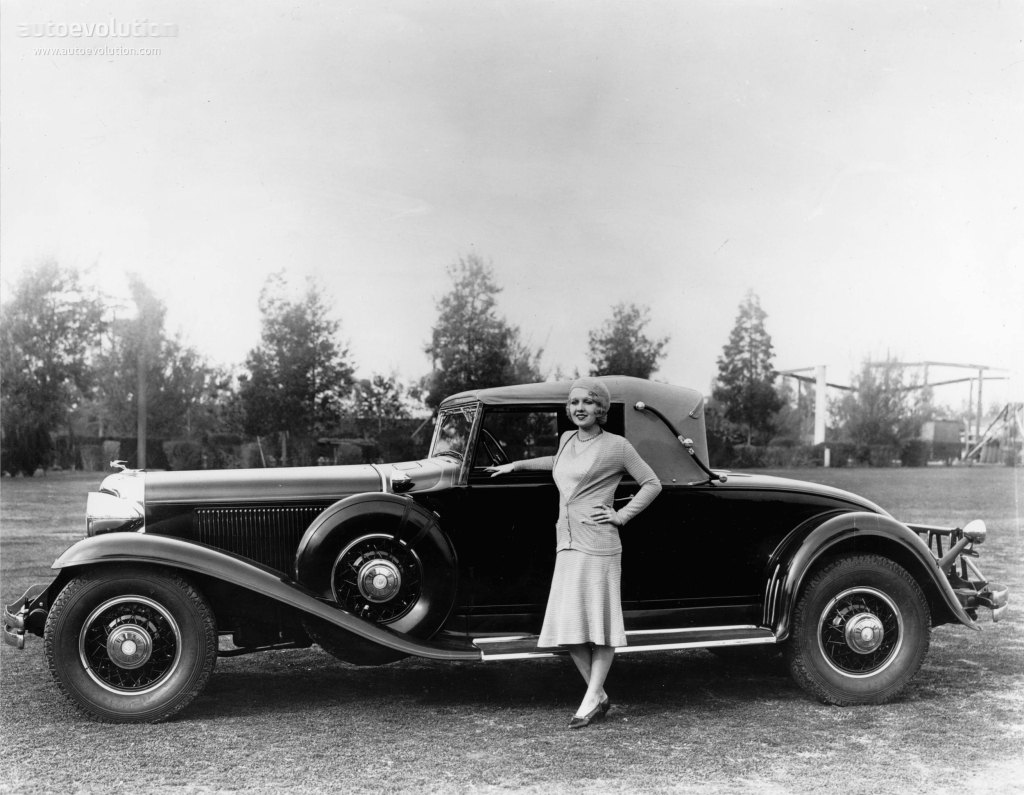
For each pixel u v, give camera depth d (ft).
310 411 39.34
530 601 13.42
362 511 12.63
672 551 13.57
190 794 9.34
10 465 50.57
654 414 13.61
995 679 14.57
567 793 9.38
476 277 39.14
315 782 9.70
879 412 55.83
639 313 40.91
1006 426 57.21
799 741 11.28
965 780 9.81
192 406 42.57
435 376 39.42
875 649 13.07
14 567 24.36
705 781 9.77
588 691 12.06
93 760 10.46
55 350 50.39
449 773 10.02
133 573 11.91
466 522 13.24
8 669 15.16
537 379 40.14
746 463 51.65
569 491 11.99
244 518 13.66
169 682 12.03
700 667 15.89
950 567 14.83
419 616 12.69
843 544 13.28
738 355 47.80
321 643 14.02
